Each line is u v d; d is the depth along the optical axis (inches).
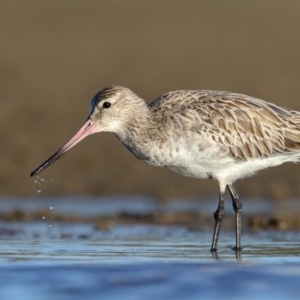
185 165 574.9
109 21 1780.3
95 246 570.3
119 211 736.3
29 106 1103.6
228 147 572.1
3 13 1795.0
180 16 1834.4
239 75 1306.6
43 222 684.1
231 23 1760.6
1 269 475.5
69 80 1266.0
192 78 1288.1
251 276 455.8
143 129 572.1
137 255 530.6
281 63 1396.4
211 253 543.2
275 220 663.8
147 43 1574.8
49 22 1744.6
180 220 692.7
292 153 590.9
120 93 579.8
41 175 853.8
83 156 910.4
